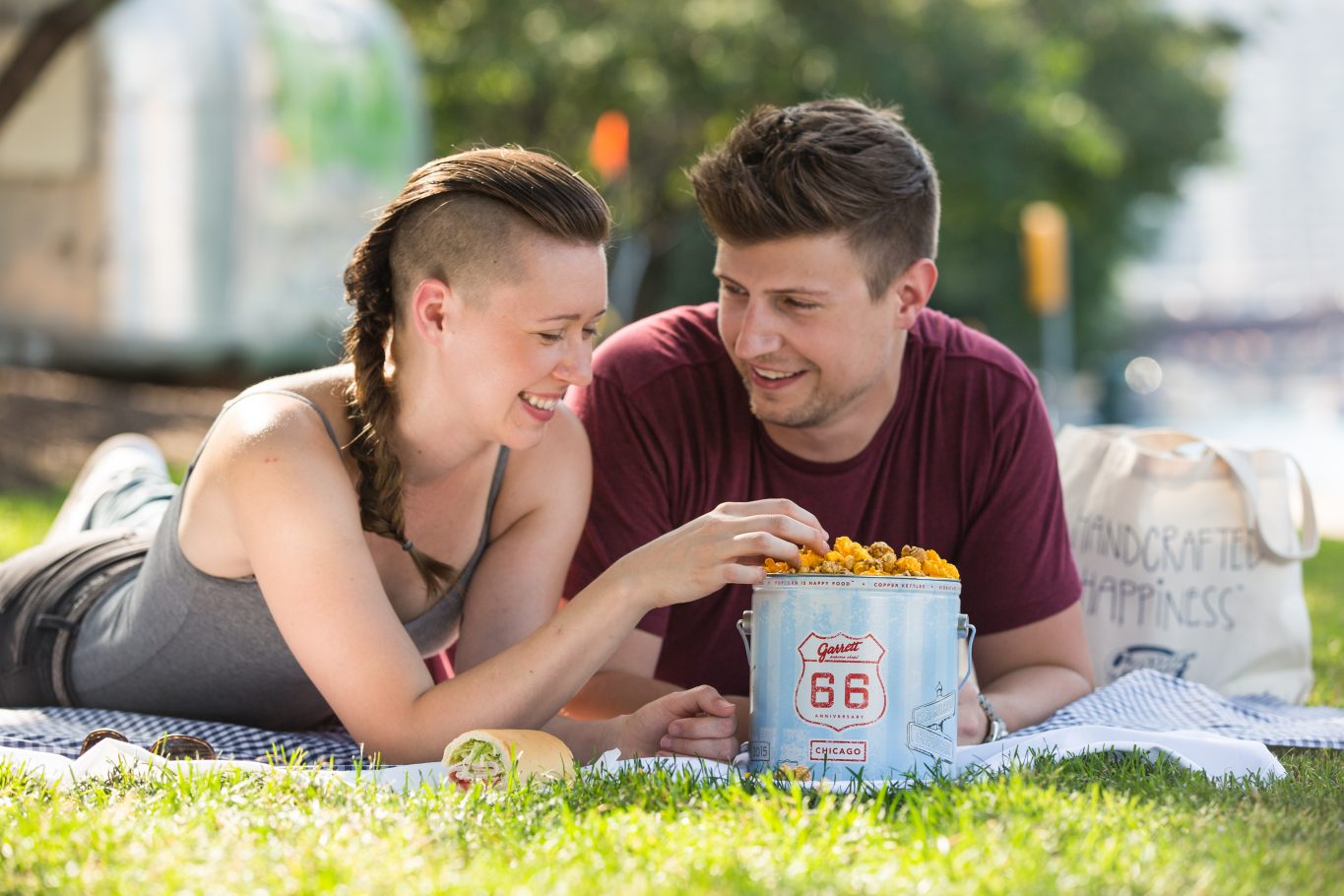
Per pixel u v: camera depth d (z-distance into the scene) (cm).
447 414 279
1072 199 2117
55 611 335
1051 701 331
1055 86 1997
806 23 1786
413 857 208
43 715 315
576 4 1741
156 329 1198
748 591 339
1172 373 9456
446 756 254
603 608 262
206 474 286
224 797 237
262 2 1213
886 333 315
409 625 308
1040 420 341
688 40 1688
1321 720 342
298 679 314
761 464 338
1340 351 9756
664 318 354
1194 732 288
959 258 2580
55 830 219
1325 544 1006
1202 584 390
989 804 224
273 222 1219
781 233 298
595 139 1579
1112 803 228
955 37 1856
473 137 1827
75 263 1183
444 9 1733
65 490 1014
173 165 1181
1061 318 2883
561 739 282
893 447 336
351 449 281
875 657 237
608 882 196
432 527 301
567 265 266
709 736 268
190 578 298
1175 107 2453
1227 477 393
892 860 204
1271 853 211
